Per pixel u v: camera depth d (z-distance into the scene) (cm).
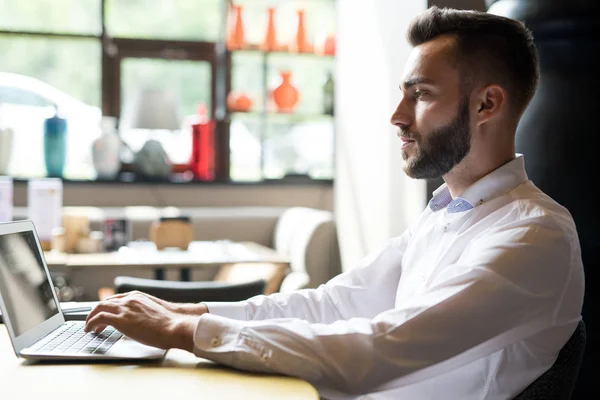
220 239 516
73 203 528
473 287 130
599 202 234
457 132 151
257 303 171
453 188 164
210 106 572
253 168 571
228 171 575
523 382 140
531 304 131
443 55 151
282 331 130
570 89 238
